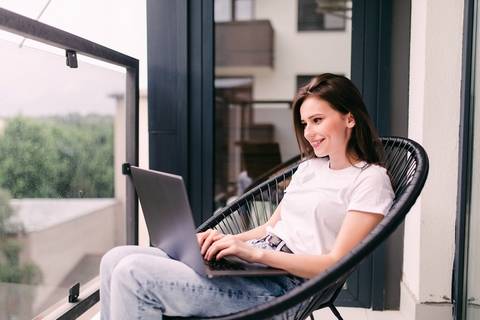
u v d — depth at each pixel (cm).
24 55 157
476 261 170
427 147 184
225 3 515
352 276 215
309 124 120
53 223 183
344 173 119
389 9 204
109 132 205
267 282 112
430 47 181
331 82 117
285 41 501
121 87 203
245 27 518
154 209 115
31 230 171
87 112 197
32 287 172
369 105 210
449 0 179
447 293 187
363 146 120
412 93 200
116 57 186
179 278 103
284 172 156
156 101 221
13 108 158
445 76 181
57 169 184
